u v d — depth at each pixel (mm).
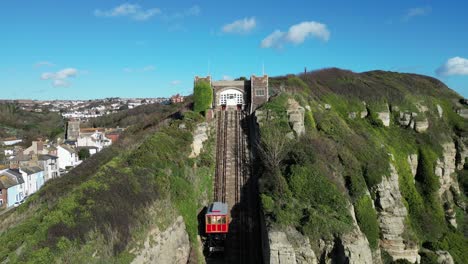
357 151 62906
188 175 55656
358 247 44312
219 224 49000
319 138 61875
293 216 47188
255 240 50719
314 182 50875
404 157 74500
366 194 54844
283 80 86250
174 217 47531
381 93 88688
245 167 61125
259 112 65188
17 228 34375
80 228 34656
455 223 74000
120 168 46875
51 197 45812
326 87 89062
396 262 56438
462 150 84812
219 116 74250
